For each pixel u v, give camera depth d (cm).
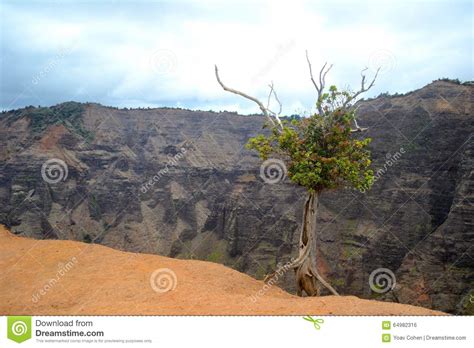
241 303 1327
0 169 12175
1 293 1455
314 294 1756
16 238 2105
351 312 1239
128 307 1288
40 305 1342
